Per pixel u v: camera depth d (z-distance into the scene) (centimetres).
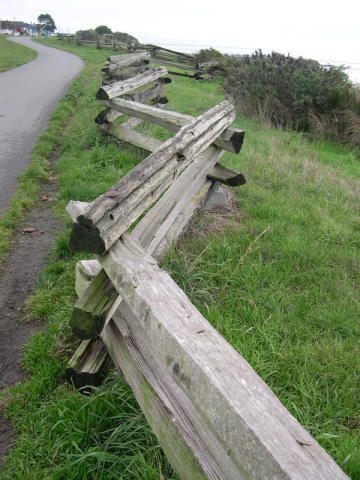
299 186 609
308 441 113
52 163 688
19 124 903
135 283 180
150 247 316
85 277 279
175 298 173
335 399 247
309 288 361
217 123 430
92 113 987
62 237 415
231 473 135
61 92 1321
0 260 402
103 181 582
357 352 289
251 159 709
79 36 4084
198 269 369
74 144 742
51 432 225
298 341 290
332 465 107
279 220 488
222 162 686
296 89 1071
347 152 938
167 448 177
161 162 285
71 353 285
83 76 1689
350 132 984
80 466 204
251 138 890
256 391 126
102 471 200
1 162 660
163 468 198
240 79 1242
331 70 1127
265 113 1091
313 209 529
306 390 254
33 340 295
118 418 225
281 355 275
